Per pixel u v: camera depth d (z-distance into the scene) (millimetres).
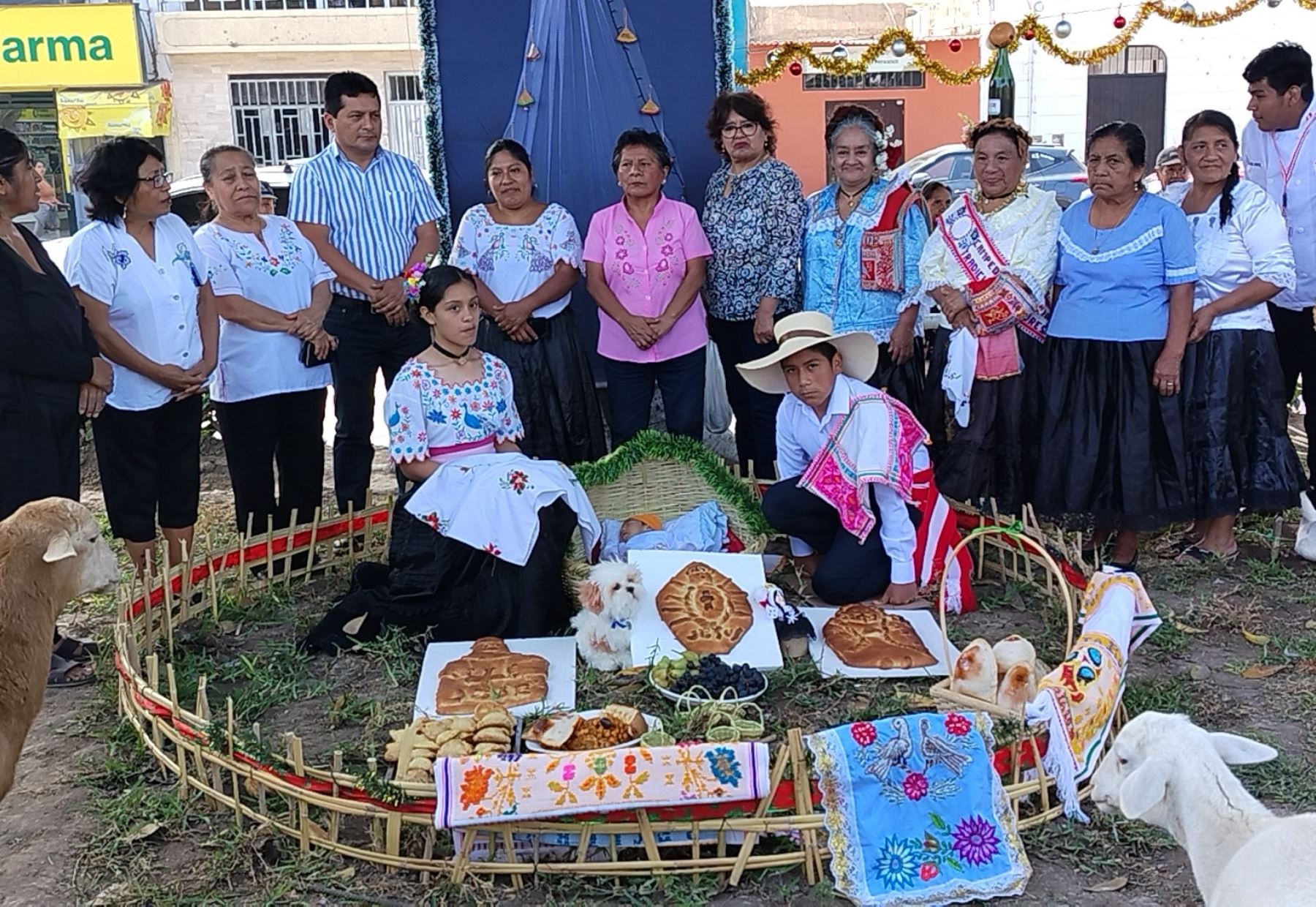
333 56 22781
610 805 3184
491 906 3193
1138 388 5191
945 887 3195
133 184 4926
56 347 4480
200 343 5227
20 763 4043
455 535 4668
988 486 5551
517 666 4281
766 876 3299
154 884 3324
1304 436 7719
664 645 4445
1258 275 5344
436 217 6156
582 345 6133
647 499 5457
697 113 6793
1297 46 5727
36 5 21578
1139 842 3398
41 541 3416
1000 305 5324
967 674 3928
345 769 3664
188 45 22297
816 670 4391
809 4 20781
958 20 20281
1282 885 2457
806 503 5188
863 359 4934
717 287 6020
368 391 5973
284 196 12227
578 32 6652
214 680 4578
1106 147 5086
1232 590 5352
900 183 5797
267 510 5730
